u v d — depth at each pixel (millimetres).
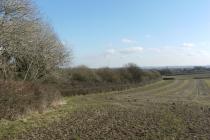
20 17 27234
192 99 46094
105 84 70000
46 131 17062
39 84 27141
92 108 30797
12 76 29391
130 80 87750
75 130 17547
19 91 21516
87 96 51906
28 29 28891
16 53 30234
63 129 17797
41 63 39312
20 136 15531
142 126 19031
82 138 15414
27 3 27484
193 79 126188
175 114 25734
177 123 20312
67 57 48969
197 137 15711
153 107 32438
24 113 21672
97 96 52438
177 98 48281
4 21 25953
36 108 24281
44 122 20219
